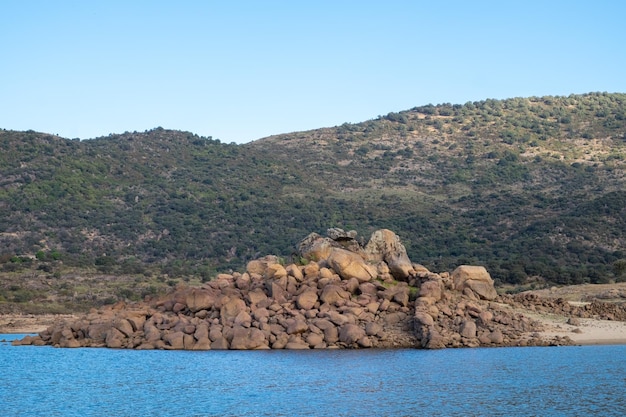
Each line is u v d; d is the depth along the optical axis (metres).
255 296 56.03
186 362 48.69
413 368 44.47
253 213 162.12
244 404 36.84
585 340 53.34
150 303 61.69
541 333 54.09
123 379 44.09
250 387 40.59
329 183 196.88
